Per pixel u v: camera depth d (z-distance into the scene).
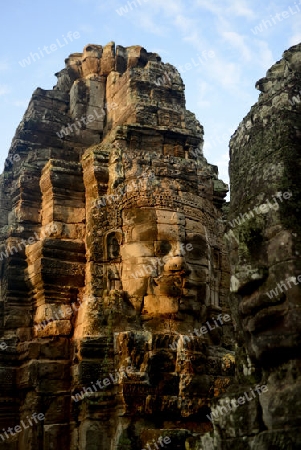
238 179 9.25
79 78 23.52
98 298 17.34
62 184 19.31
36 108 22.28
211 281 18.98
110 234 18.09
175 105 20.73
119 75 22.41
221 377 16.94
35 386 16.89
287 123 8.62
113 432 15.69
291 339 7.56
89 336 16.66
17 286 19.11
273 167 8.45
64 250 18.38
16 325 18.73
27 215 20.09
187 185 19.28
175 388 16.19
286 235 7.95
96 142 22.23
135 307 17.47
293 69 9.47
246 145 9.31
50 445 16.42
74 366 16.98
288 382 7.68
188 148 20.34
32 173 20.64
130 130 19.50
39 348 17.38
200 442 9.13
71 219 19.05
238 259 8.58
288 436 7.36
